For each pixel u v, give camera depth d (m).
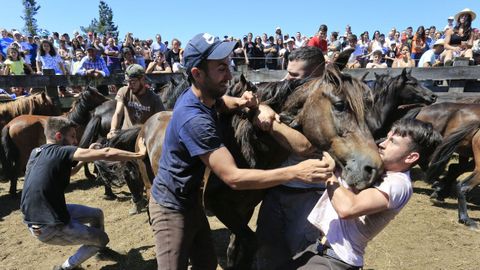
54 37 11.32
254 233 2.46
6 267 3.50
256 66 11.66
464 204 4.52
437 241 4.05
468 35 8.60
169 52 10.95
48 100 6.86
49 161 2.88
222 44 1.77
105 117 6.19
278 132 2.01
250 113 2.13
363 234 1.83
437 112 5.61
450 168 5.43
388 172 1.84
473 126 4.61
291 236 2.18
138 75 4.57
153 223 2.07
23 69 8.79
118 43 12.98
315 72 2.38
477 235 4.22
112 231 4.32
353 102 1.85
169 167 1.97
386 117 5.61
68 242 3.07
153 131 3.32
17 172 5.65
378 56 9.20
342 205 1.73
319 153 2.13
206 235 2.26
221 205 2.43
